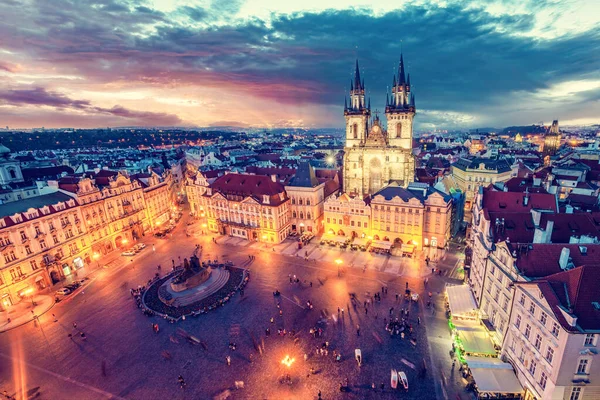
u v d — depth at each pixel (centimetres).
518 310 4569
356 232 10294
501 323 5122
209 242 10862
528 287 4322
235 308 6844
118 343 5869
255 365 5225
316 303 6906
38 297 7650
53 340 6041
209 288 7556
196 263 7888
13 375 5200
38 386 4962
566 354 3609
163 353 5566
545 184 8656
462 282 7512
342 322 6228
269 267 8731
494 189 7950
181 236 11606
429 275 7919
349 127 14088
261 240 10756
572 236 5238
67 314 6875
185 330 6162
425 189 9544
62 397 4750
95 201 9769
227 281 7944
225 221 11331
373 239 10038
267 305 6906
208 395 4691
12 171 13750
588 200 8438
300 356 5391
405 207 9344
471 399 4462
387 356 5312
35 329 6406
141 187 11825
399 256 9094
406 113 12694
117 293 7662
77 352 5678
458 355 5153
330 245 10100
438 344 5550
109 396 4738
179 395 4706
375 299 6931
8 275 7288
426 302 6781
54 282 8444
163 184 13362
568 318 3581
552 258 4706
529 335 4312
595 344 3534
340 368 5097
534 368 4141
